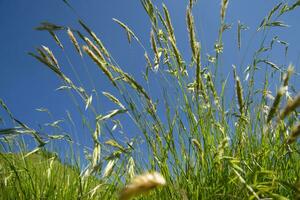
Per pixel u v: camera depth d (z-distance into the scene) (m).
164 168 0.35
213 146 0.37
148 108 0.39
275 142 0.37
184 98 0.40
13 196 0.42
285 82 0.23
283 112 0.18
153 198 0.35
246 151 0.38
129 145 0.35
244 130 0.38
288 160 0.36
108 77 0.39
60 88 0.40
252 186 0.26
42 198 0.41
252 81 0.43
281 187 0.33
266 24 0.45
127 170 0.38
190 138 0.37
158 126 0.38
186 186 0.35
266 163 0.36
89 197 0.40
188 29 0.40
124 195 0.10
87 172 0.36
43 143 0.39
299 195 0.23
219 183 0.34
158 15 0.44
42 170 0.45
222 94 0.41
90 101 0.40
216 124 0.38
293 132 0.21
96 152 0.34
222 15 0.45
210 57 0.45
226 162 0.35
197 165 0.36
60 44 0.41
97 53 0.40
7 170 0.43
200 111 0.39
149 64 0.44
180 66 0.42
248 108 0.42
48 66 0.40
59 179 0.45
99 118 0.36
